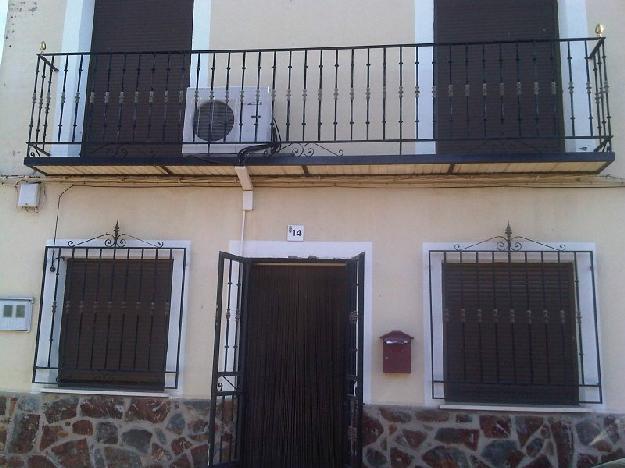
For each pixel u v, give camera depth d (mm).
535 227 5777
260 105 5875
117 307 6102
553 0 6367
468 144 6188
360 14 6332
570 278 5762
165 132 6391
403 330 5707
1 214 6273
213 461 5383
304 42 6352
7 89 6543
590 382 5445
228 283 5895
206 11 6492
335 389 5914
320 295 6098
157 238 6090
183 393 5801
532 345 5672
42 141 6059
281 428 5879
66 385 6027
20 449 5828
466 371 5676
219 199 6109
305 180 6000
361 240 5910
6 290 6137
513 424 5426
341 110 6199
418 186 5934
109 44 6762
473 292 5820
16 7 6695
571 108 5688
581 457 5332
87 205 6215
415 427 5508
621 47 5980
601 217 5734
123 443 5738
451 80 5773
